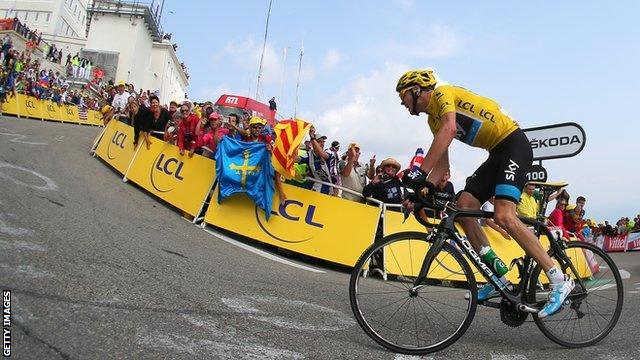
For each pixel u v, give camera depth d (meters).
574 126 5.03
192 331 2.20
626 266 9.49
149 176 6.94
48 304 2.15
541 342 2.82
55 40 38.47
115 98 11.02
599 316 2.85
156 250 3.93
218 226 5.89
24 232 3.30
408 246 2.85
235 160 6.00
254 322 2.52
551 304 2.55
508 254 5.52
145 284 2.83
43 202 4.46
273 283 3.72
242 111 13.56
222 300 2.84
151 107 7.35
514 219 2.58
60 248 3.14
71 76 30.36
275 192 5.93
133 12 34.81
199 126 6.84
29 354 1.67
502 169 2.65
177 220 5.91
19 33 28.73
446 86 2.69
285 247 5.67
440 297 2.81
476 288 2.57
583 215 8.49
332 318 2.87
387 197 5.94
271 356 2.06
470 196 2.85
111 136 8.55
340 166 6.86
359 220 5.77
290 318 2.71
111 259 3.22
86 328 1.99
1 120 10.91
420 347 2.41
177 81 48.03
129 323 2.14
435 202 2.71
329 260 5.59
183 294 2.80
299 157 6.20
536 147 5.39
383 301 2.66
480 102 2.68
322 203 5.86
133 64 34.78
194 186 6.38
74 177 6.39
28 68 19.38
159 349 1.93
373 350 2.36
